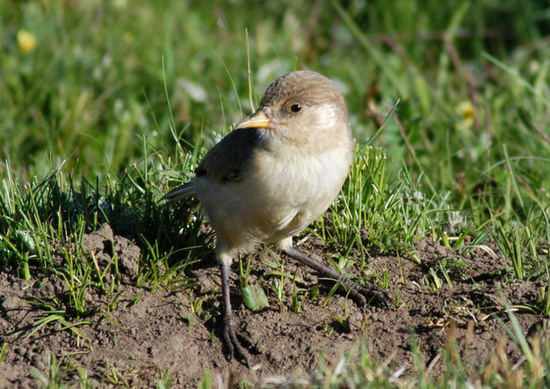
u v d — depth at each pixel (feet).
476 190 41.24
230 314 30.12
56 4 54.60
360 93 50.65
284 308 30.81
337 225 34.14
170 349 28.96
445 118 47.01
